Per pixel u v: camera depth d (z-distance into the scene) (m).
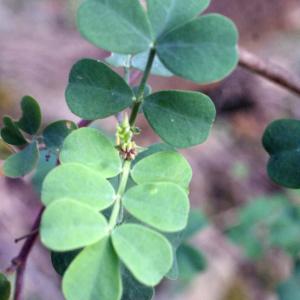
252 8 0.42
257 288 0.53
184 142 0.12
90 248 0.10
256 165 0.66
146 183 0.11
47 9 0.76
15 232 0.47
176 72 0.11
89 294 0.10
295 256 0.36
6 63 0.61
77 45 0.66
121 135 0.12
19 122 0.14
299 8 0.44
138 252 0.10
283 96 0.72
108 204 0.11
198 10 0.11
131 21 0.11
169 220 0.10
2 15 0.73
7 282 0.13
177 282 0.49
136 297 0.12
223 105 0.70
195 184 0.61
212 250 0.54
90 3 0.11
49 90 0.60
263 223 0.41
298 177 0.13
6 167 0.13
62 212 0.09
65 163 0.11
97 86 0.12
